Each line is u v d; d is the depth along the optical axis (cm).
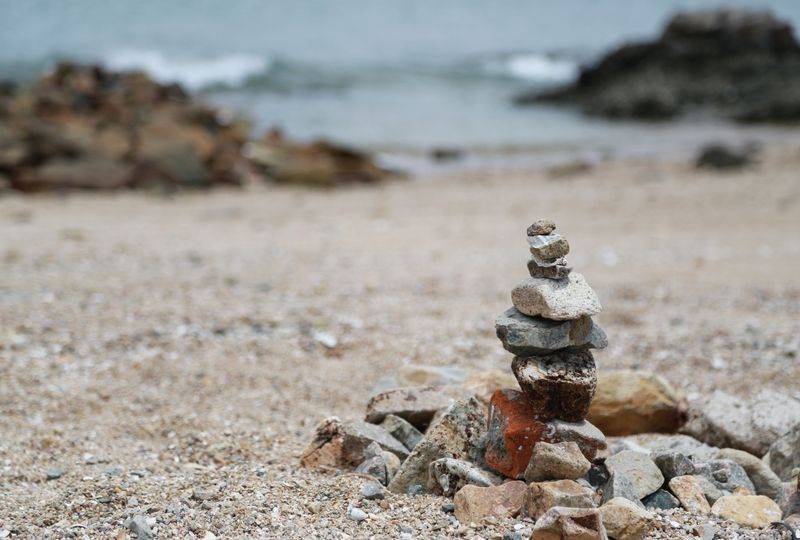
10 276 360
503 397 217
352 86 1241
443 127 1005
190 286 355
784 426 234
